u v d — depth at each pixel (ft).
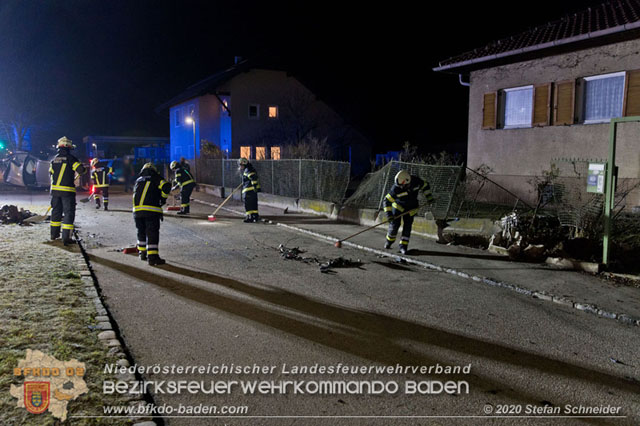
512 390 11.92
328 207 42.47
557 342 14.84
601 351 14.20
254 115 89.56
